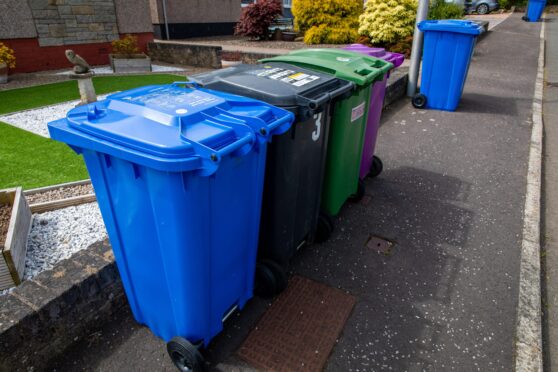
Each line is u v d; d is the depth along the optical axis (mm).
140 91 2143
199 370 1984
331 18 13141
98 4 11133
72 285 2133
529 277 2902
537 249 3236
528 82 9109
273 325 2436
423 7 6992
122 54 10891
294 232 2729
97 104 1938
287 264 2738
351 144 3182
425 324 2479
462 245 3283
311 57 3256
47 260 2826
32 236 3080
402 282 2846
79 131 1694
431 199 4012
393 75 7738
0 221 2869
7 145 4969
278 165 2271
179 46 12055
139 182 1645
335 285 2795
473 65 10992
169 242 1709
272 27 16031
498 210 3820
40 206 3400
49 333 2068
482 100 7605
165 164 1438
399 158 4992
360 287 2783
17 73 9992
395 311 2578
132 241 1897
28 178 4055
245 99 2080
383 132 5891
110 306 2398
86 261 2330
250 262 2303
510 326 2477
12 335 1881
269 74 2641
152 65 12062
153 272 1935
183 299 1877
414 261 3074
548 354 2367
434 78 6750
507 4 28375
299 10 13602
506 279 2895
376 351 2285
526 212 3779
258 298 2650
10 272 2479
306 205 2764
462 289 2785
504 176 4527
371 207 3842
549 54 12984
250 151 1863
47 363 2111
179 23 16828
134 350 2234
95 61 11578
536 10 21891
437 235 3416
